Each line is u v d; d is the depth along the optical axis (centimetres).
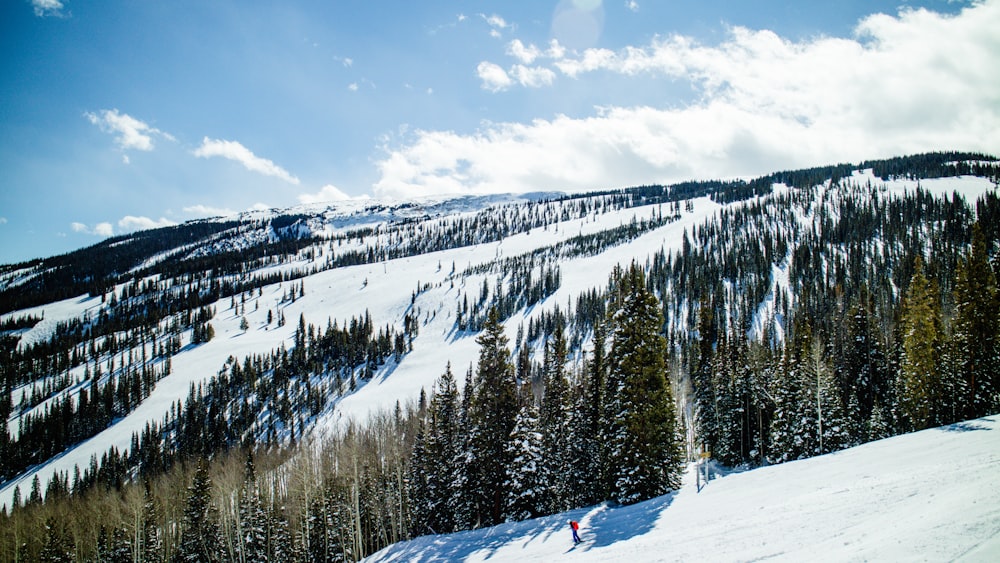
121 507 6053
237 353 18212
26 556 5581
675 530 2173
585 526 2875
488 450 3969
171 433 12938
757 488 2608
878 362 5888
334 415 12662
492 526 3638
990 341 3897
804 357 4894
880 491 1884
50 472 11744
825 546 1435
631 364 3369
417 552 3447
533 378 9819
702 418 5947
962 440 2570
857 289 12519
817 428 4506
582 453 4269
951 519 1332
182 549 5481
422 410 9150
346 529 5244
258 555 5359
